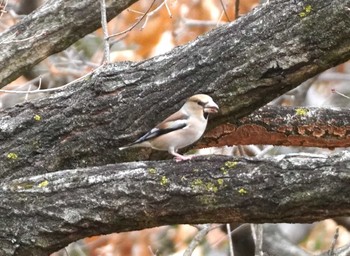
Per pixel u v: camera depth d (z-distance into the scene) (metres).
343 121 12.52
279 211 10.04
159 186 10.34
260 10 11.43
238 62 11.32
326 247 20.20
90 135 11.70
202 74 11.44
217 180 10.20
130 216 10.42
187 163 10.43
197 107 11.16
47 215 10.55
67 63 18.77
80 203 10.52
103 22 13.13
